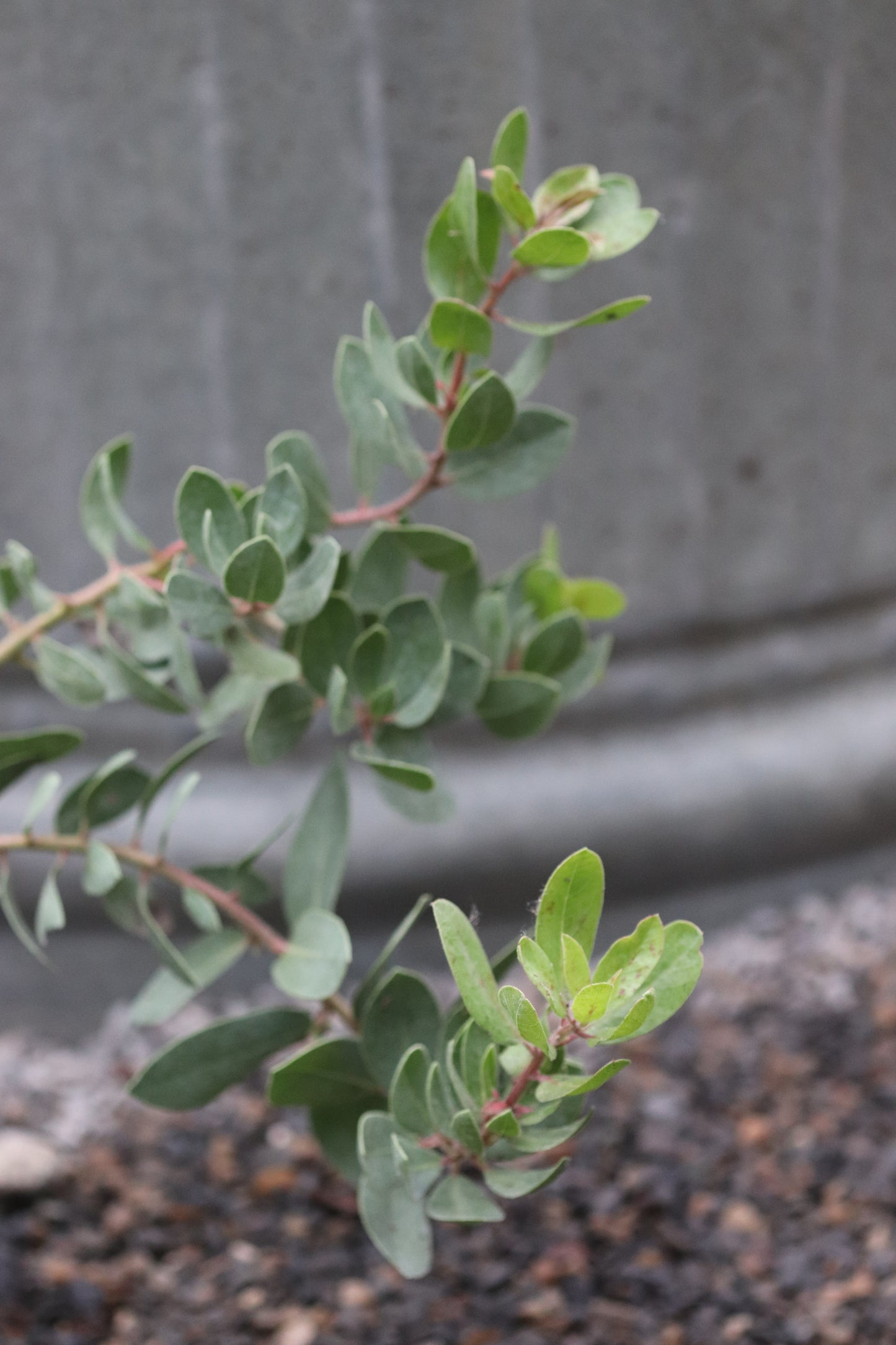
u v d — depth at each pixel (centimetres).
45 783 83
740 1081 111
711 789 135
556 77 117
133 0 112
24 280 120
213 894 84
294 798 130
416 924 133
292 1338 97
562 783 133
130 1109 110
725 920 139
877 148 127
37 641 84
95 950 130
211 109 115
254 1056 83
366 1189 78
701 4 117
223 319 121
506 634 86
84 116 115
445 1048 81
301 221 118
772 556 136
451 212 81
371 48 114
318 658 83
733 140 122
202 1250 101
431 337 81
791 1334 97
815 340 131
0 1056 121
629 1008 74
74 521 127
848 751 139
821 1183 104
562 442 83
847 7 121
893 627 146
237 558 79
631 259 123
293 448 84
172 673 86
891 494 140
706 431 130
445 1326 97
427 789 82
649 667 136
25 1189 102
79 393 123
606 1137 107
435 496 126
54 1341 96
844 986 124
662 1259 100
